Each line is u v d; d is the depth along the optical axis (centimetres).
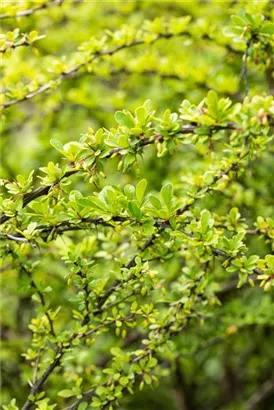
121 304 213
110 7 402
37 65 362
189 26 298
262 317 299
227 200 282
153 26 282
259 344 430
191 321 251
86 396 226
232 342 413
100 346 329
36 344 221
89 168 178
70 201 177
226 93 332
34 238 188
